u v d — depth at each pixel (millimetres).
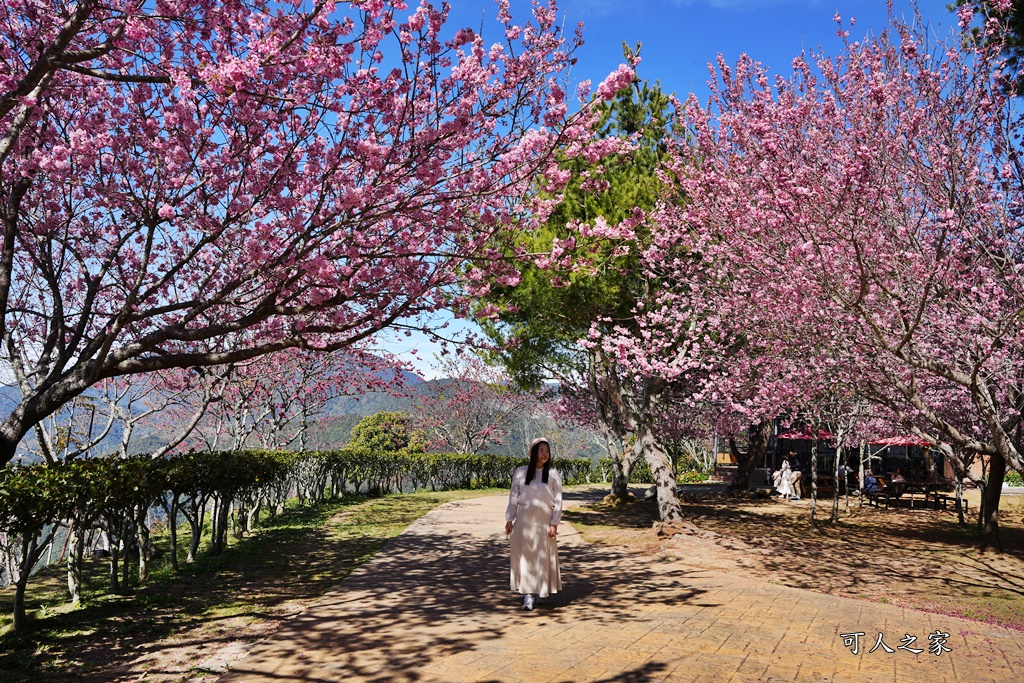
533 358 16234
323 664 5215
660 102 14602
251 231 7602
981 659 5574
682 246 12578
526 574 7133
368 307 8016
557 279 8188
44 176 7688
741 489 24906
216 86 4812
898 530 15336
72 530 6996
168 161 6582
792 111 8906
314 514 16969
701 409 23672
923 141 7871
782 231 8820
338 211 6184
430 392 35000
